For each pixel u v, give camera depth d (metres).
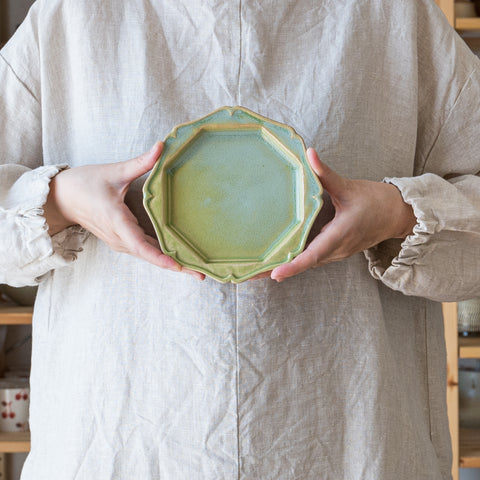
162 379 0.70
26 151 0.82
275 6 0.76
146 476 0.69
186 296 0.70
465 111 0.82
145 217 0.73
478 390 1.81
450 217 0.70
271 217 0.65
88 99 0.76
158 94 0.75
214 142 0.67
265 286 0.71
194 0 0.75
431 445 0.81
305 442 0.70
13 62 0.80
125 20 0.77
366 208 0.67
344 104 0.76
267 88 0.75
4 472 1.96
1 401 1.75
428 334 0.83
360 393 0.72
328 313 0.73
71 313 0.76
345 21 0.77
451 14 1.66
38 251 0.69
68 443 0.72
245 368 0.69
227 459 0.69
